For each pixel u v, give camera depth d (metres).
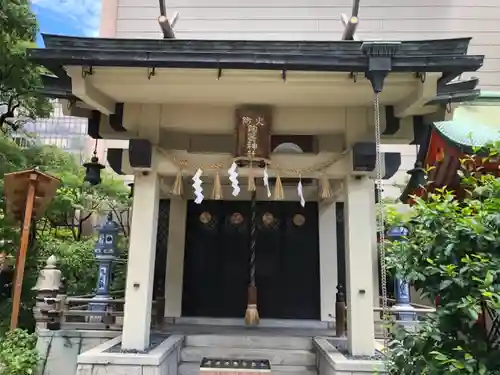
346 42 4.45
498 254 2.80
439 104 5.38
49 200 6.50
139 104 5.90
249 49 4.49
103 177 11.34
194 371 6.21
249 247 9.23
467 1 11.13
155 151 5.83
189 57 4.49
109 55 4.52
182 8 11.09
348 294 5.71
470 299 2.63
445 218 3.05
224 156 5.91
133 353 5.24
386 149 10.78
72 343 6.50
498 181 3.04
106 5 11.00
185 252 9.21
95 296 7.52
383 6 11.10
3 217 8.30
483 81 10.83
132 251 5.71
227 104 5.76
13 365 5.79
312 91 5.25
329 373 5.36
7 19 8.43
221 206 9.38
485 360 2.64
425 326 3.09
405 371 3.06
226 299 9.04
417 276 2.99
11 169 8.45
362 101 5.57
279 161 5.90
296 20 11.05
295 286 9.08
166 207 9.43
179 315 8.81
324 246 9.11
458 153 6.04
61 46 4.54
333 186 8.28
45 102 9.94
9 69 8.94
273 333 7.33
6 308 8.50
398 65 4.41
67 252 9.96
